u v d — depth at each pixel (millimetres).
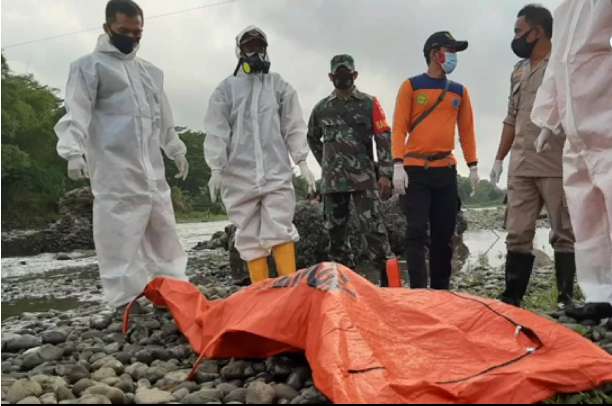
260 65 5461
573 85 4227
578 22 4234
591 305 4234
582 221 4316
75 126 4637
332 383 2451
